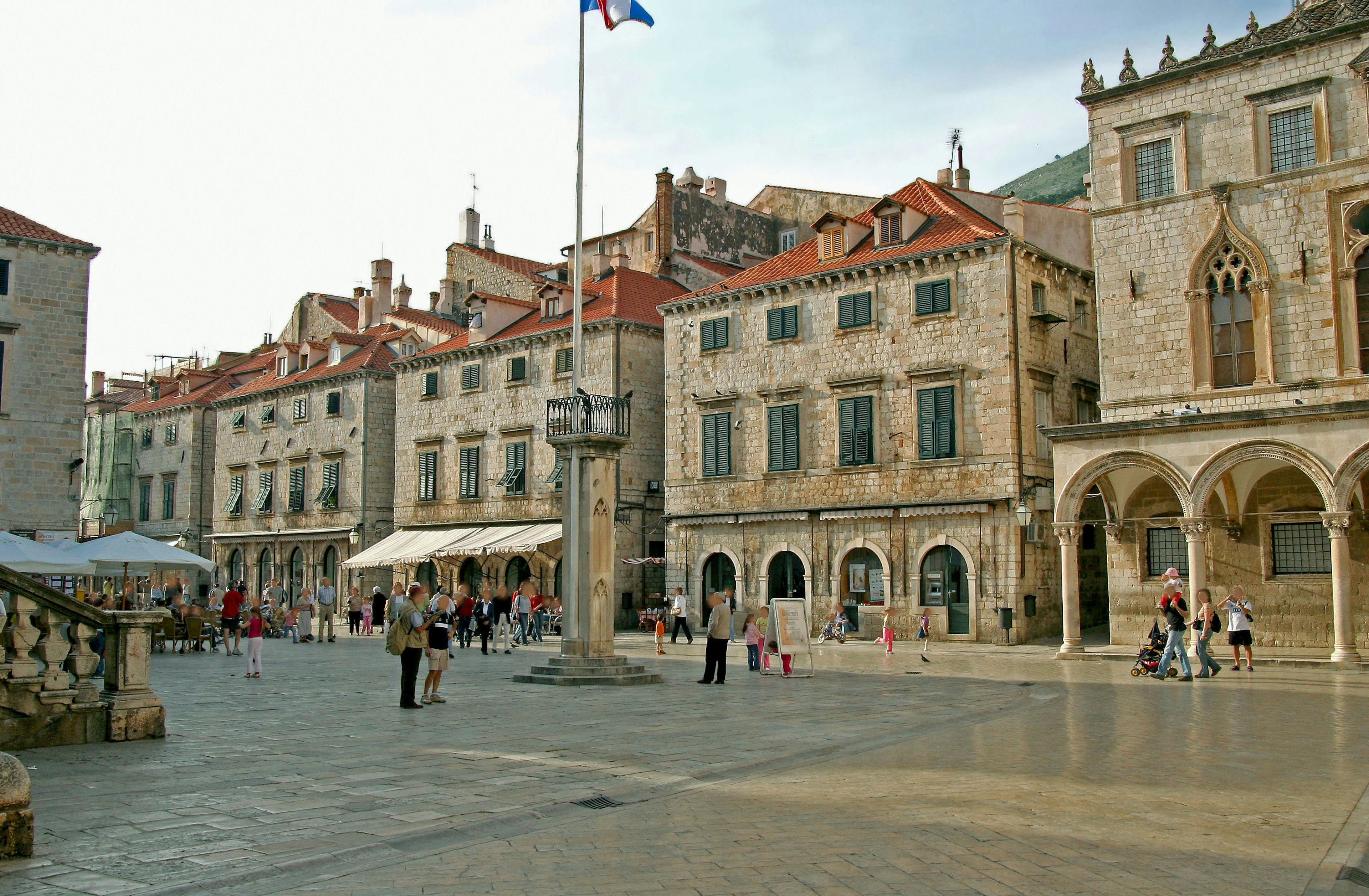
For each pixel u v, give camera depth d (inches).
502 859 330.0
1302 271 1161.4
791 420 1707.7
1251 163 1202.6
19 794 331.6
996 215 1656.0
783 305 1737.2
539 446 2066.9
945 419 1544.0
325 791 432.1
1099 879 309.0
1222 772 483.5
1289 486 1204.5
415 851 342.6
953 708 743.7
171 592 1668.3
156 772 475.8
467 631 1503.4
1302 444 1087.0
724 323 1808.6
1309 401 1144.8
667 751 539.8
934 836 358.3
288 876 313.3
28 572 1262.3
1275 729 628.4
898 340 1604.3
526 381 2111.2
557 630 1905.8
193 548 2869.1
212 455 2940.5
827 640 1596.9
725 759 516.4
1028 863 324.8
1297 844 350.9
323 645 1579.7
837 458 1652.3
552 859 329.1
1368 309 1124.5
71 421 1647.4
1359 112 1137.4
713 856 332.5
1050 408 1569.9
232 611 1338.6
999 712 721.6
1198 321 1227.9
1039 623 1502.2
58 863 324.8
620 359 1958.7
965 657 1290.6
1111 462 1210.6
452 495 2230.6
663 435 2023.9
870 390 1624.0
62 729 555.8
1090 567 1651.1
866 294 1642.5
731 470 1777.8
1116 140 1299.2
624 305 2005.4
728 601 950.4
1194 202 1235.9
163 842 349.7
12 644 543.5
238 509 2763.3
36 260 1636.3
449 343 2333.9
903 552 1573.6
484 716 694.5
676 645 1573.6
